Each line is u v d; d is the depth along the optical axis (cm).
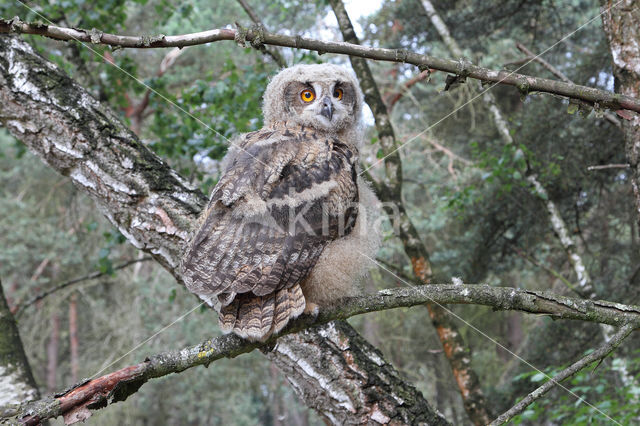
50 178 1725
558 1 1152
